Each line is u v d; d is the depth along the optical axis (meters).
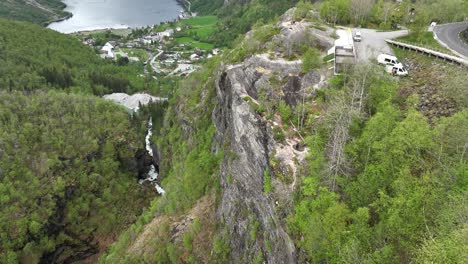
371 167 32.34
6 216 80.56
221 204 56.47
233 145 53.66
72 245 85.06
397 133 31.64
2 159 89.44
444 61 47.84
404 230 26.89
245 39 79.94
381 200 29.28
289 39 60.69
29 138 97.69
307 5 82.19
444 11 73.88
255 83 53.62
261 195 43.62
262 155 44.47
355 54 53.78
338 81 47.50
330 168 34.59
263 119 46.28
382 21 73.38
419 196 27.17
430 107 39.28
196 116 83.19
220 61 84.94
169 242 60.81
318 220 30.50
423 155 30.94
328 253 29.19
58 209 88.12
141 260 61.69
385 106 37.81
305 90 50.31
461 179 27.30
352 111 37.94
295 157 40.62
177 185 72.94
